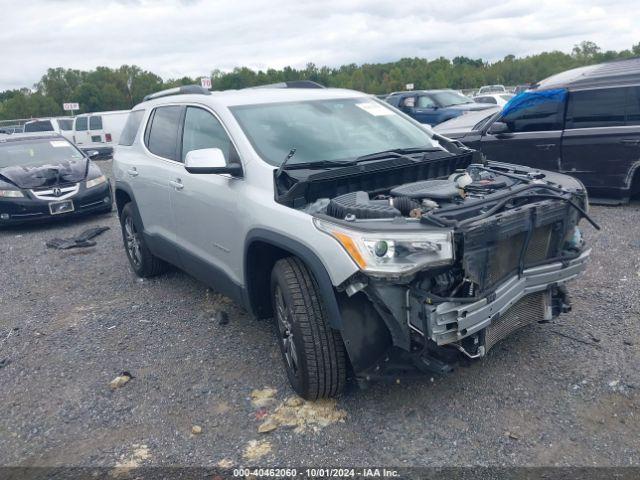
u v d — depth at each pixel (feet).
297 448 10.99
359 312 11.17
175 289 20.25
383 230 10.31
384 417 11.66
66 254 26.94
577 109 26.30
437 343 10.40
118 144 22.07
